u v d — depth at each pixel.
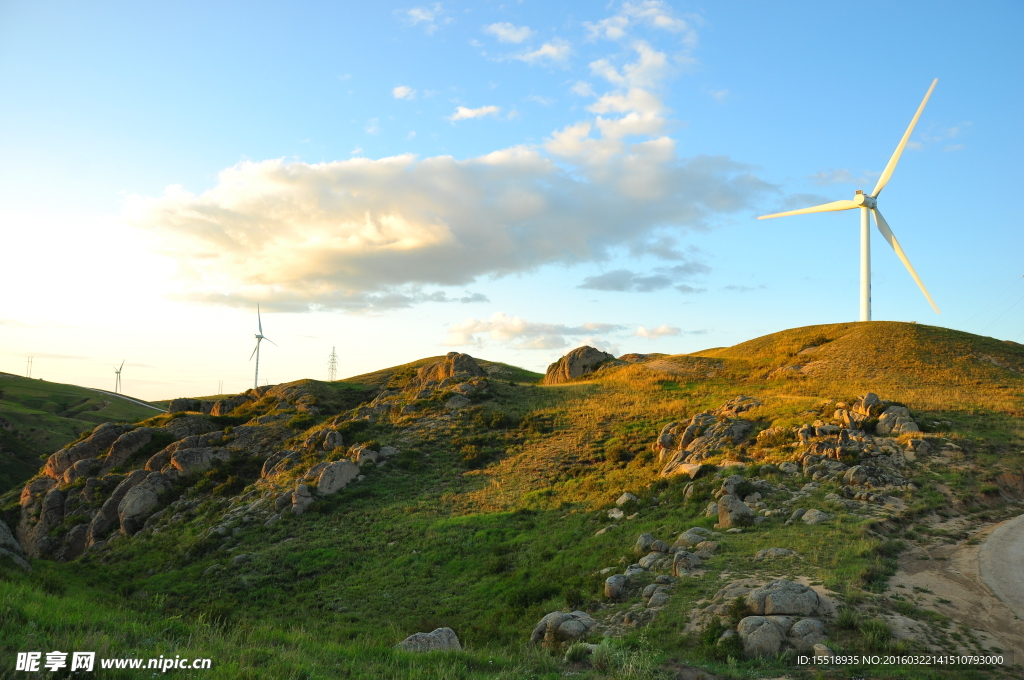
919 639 17.03
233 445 74.44
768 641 16.92
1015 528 28.27
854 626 17.64
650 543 29.70
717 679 15.32
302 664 14.05
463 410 75.06
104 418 182.25
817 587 20.52
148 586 43.38
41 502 71.44
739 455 43.88
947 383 67.81
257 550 46.50
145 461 76.00
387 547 43.09
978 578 21.80
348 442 68.00
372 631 29.02
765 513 31.80
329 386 111.00
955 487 34.12
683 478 41.00
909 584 21.30
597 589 26.81
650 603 22.03
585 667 16.72
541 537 39.22
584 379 102.06
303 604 35.81
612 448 57.03
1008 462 37.97
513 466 57.78
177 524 57.88
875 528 28.08
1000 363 76.44
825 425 44.16
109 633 14.23
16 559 35.66
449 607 31.72
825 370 80.75
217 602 37.44
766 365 90.19
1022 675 15.06
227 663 13.42
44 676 10.67
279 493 56.03
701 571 24.19
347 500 53.47
